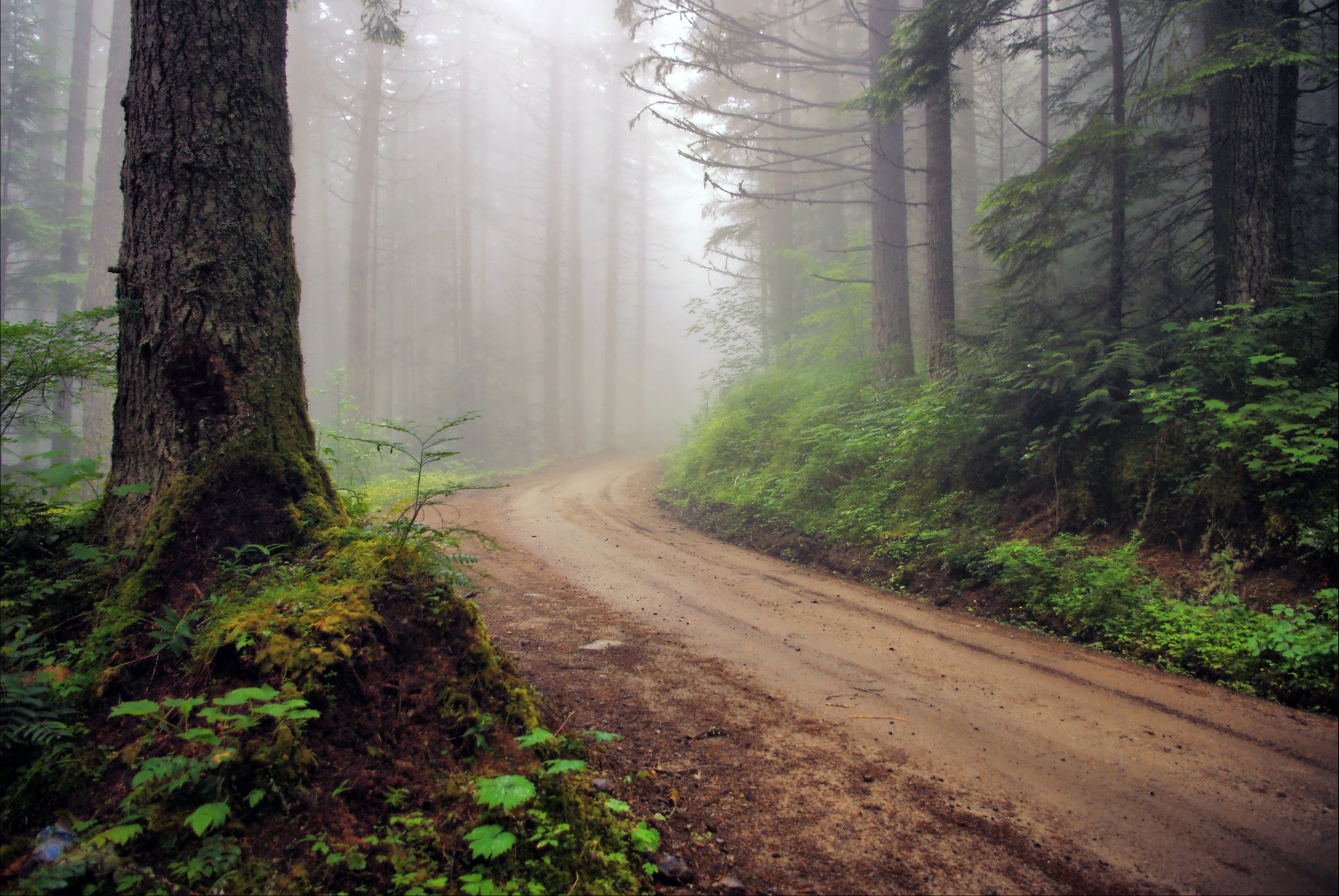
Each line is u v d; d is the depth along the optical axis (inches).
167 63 159.2
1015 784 139.4
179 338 153.5
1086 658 221.3
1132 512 298.5
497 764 117.6
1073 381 344.5
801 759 148.6
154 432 151.6
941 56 396.5
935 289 464.4
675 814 124.4
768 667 205.5
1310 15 330.6
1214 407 275.7
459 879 92.9
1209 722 170.7
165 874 86.7
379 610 130.3
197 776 92.2
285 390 167.3
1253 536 250.4
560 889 95.3
